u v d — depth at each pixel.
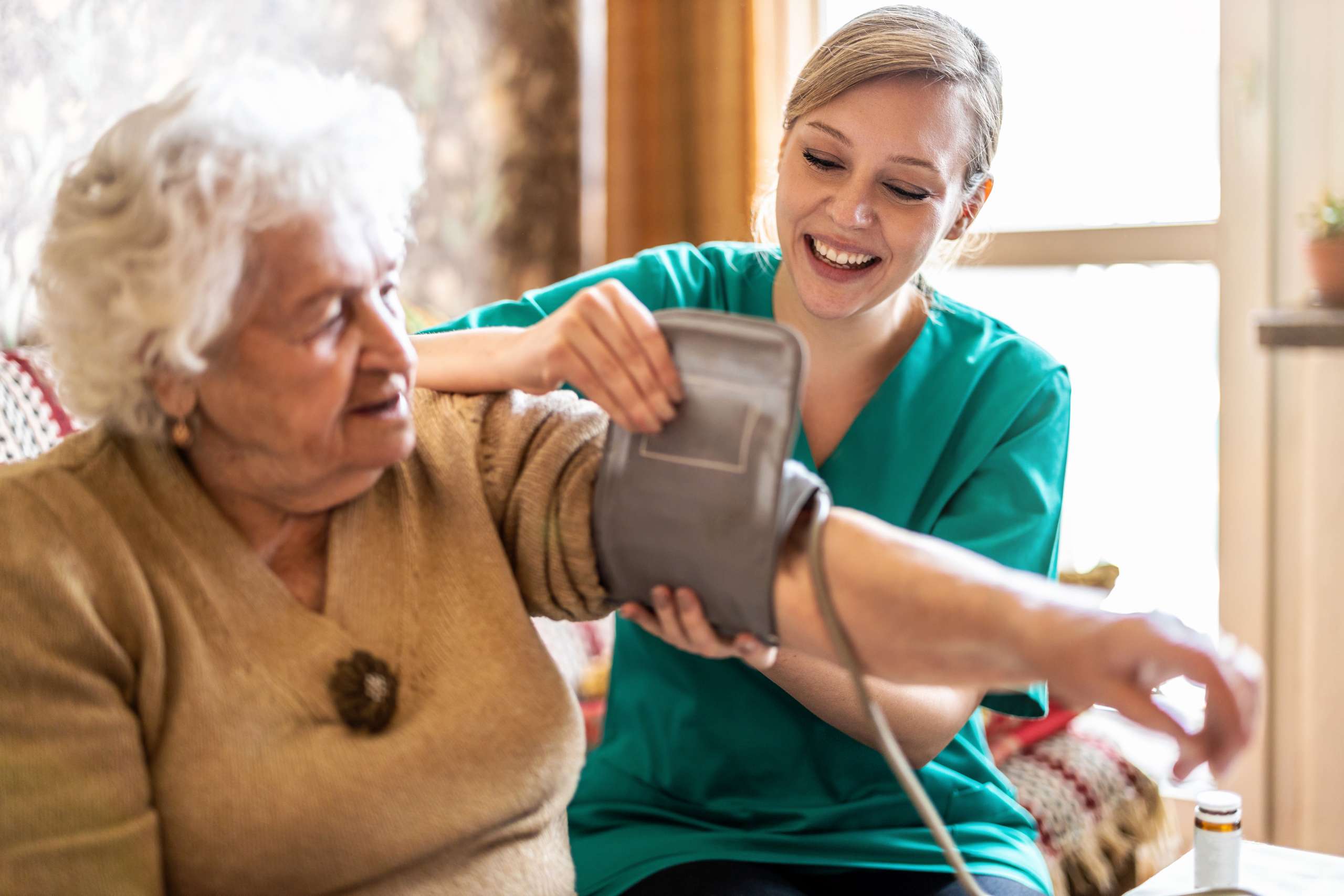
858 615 0.86
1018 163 2.71
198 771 0.85
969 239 1.82
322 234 0.83
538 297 1.48
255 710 0.86
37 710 0.81
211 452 0.89
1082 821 2.10
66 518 0.85
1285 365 2.42
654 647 1.43
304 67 0.91
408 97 2.58
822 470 1.43
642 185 2.83
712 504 0.88
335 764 0.86
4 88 1.91
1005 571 0.86
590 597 0.97
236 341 0.83
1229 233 2.44
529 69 2.85
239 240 0.81
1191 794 2.56
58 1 1.98
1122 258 2.57
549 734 0.93
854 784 1.38
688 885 1.23
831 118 1.29
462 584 0.95
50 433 1.70
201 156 0.80
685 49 2.75
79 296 0.84
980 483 1.40
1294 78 2.36
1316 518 2.41
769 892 1.22
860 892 1.30
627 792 1.41
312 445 0.86
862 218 1.29
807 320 1.43
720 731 1.38
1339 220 2.10
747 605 0.88
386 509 0.96
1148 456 2.68
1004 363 1.44
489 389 1.03
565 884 0.99
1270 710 2.47
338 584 0.92
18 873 0.80
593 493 0.96
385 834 0.87
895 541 0.88
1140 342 2.66
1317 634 2.42
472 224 2.74
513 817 0.93
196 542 0.88
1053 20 2.63
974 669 0.83
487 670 0.92
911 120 1.27
